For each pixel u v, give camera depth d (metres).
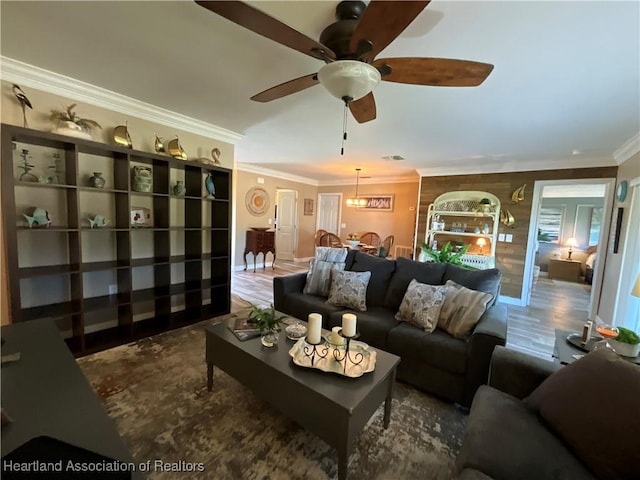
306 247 8.16
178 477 1.38
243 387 2.10
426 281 2.64
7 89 2.15
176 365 2.37
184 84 2.35
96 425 0.92
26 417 0.94
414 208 6.75
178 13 1.50
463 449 1.15
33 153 2.32
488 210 4.95
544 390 1.31
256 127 3.38
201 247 3.33
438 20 1.45
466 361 1.93
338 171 6.55
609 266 3.89
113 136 2.68
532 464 1.01
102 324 2.85
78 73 2.21
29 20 1.57
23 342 1.43
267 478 1.40
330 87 1.46
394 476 1.43
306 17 1.47
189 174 3.30
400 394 2.12
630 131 2.98
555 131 3.08
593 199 7.52
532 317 4.16
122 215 2.72
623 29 1.45
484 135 3.31
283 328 2.05
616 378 1.09
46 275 2.22
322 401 1.36
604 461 0.97
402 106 2.55
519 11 1.36
